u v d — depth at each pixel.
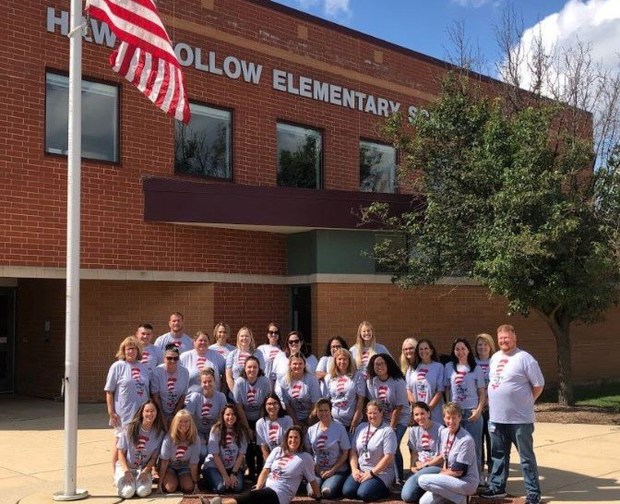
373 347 9.05
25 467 8.84
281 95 15.95
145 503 7.32
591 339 19.16
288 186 16.09
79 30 7.74
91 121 13.20
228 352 9.59
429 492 7.06
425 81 18.94
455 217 12.89
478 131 13.17
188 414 7.76
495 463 7.61
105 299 14.34
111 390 8.23
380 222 14.80
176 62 8.48
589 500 7.39
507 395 7.40
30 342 15.40
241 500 7.05
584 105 14.32
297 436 7.42
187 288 14.50
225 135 15.12
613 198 12.66
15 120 12.19
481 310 16.83
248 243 15.16
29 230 12.24
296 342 8.93
